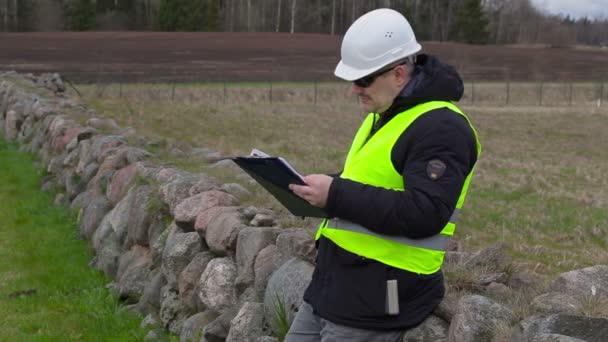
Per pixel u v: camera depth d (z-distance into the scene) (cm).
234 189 690
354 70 291
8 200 1095
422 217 268
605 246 876
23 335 617
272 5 8462
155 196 715
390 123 284
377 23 290
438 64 284
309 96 3344
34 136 1475
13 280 752
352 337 290
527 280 435
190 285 577
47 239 895
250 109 2666
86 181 997
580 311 330
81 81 3553
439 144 273
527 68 5012
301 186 282
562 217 1022
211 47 5644
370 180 283
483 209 1062
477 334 317
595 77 4528
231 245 547
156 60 4719
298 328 320
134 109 2253
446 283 415
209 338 496
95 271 775
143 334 598
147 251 706
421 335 332
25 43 5450
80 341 606
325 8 8512
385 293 283
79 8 7619
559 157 1819
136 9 8262
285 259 476
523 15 9275
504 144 2062
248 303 471
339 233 291
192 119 2216
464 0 7919
